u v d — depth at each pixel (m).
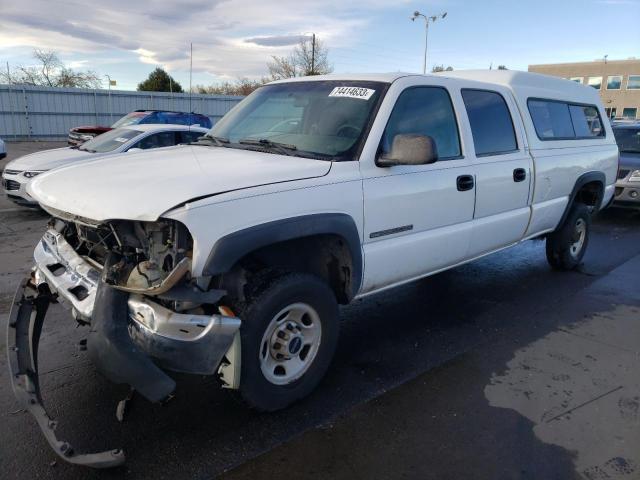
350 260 3.35
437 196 3.89
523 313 4.94
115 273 2.68
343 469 2.70
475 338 4.35
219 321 2.64
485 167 4.35
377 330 4.48
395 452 2.84
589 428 3.10
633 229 9.15
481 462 2.78
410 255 3.80
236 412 3.17
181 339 2.58
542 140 5.23
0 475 2.58
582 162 5.81
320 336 3.26
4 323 4.35
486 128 4.51
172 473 2.64
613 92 60.72
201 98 32.53
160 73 54.31
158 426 3.01
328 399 3.35
